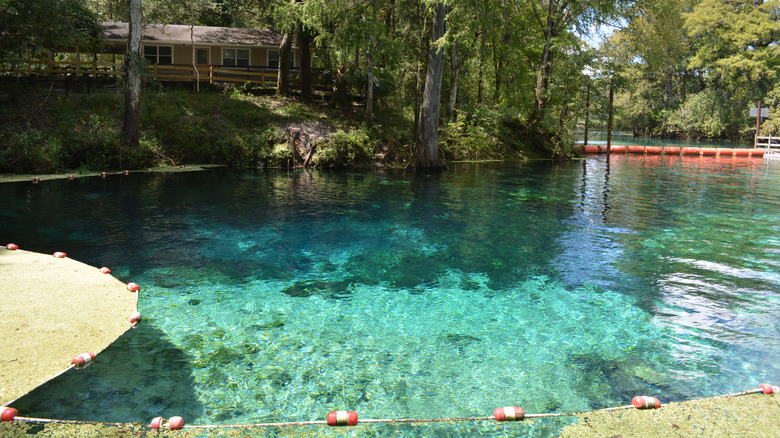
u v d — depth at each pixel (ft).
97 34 83.92
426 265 29.45
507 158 103.24
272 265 28.81
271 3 103.35
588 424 13.98
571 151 113.80
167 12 108.78
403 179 67.97
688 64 220.43
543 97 109.50
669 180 72.38
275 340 19.13
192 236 34.71
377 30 84.48
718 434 13.46
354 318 21.52
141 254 30.04
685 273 28.58
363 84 94.53
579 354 18.56
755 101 205.77
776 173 84.58
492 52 102.37
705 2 205.87
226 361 17.33
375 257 30.89
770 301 24.20
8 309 19.26
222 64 108.99
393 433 13.50
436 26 76.89
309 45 96.84
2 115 68.80
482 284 26.30
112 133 69.21
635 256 31.83
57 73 87.81
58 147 63.57
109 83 93.45
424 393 15.65
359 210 45.32
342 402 15.02
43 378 14.76
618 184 66.85
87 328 18.40
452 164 91.76
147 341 18.49
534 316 22.11
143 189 53.42
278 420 13.99
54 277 23.48
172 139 77.46
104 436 12.77
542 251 32.81
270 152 78.79
